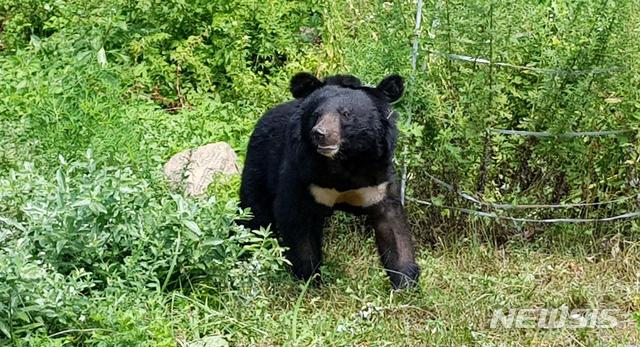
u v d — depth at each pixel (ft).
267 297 17.37
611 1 18.69
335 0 23.15
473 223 19.61
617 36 18.65
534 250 19.58
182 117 23.02
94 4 25.02
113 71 23.85
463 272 18.75
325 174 17.70
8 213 17.22
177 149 21.77
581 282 18.30
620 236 19.45
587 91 18.79
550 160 19.40
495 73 19.07
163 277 17.20
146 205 17.28
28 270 15.21
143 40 24.66
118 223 17.01
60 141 20.81
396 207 18.17
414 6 19.80
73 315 15.60
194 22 25.18
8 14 26.43
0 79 23.41
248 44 24.29
